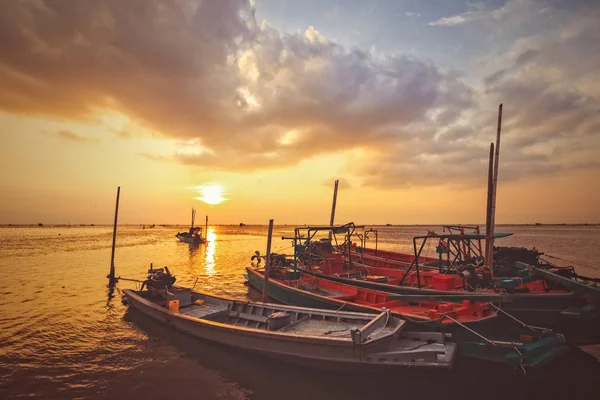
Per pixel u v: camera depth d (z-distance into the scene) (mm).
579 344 11930
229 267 36969
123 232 163250
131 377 10133
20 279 26656
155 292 16281
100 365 10906
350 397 9211
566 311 11695
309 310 12742
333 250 25578
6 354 11648
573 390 9688
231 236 138625
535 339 10977
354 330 9320
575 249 53219
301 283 17531
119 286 23750
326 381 9938
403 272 19047
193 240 77375
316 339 9719
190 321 12531
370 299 14906
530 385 9961
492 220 17375
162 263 39750
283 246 74625
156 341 12969
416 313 12461
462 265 16203
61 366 10805
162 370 10602
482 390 9727
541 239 85500
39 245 66312
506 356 9852
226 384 9805
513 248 18797
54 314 16547
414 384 9711
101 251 54188
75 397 8984
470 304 11734
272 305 13578
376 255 27750
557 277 12820
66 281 25797
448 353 9469
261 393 9336
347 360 9477
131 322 15203
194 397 9047
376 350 9523
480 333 11000
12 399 8820
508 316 11703
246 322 13461
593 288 11562
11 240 84688
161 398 8984
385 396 9336
